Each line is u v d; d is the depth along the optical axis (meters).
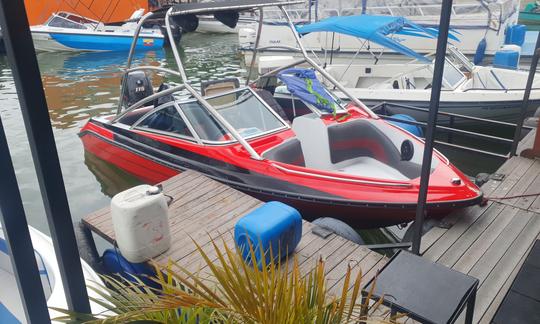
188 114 5.38
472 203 4.19
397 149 5.31
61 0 21.95
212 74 14.12
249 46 13.84
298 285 1.69
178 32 19.91
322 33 11.97
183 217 4.11
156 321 1.85
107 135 6.28
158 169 5.60
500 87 8.32
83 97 11.36
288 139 5.27
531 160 5.57
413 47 11.12
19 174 6.91
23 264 1.59
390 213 4.33
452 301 1.79
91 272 2.99
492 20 10.51
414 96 7.87
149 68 5.79
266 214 3.32
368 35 7.06
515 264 3.51
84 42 17.86
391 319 1.69
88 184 6.59
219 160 4.95
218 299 1.64
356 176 4.52
